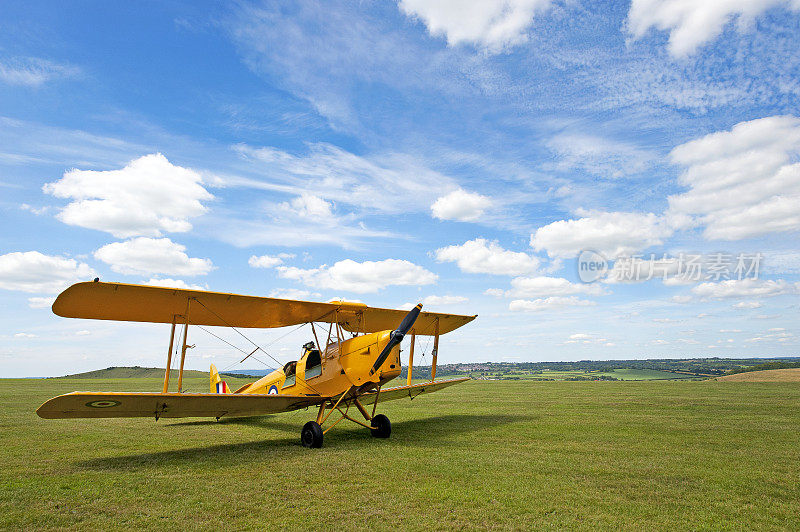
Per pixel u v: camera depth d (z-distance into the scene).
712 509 4.16
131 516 4.03
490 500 4.41
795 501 4.38
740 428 8.44
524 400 13.88
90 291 6.60
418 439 7.84
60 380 26.53
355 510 4.16
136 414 7.32
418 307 7.88
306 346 8.91
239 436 8.58
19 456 6.57
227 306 7.96
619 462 5.91
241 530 3.71
